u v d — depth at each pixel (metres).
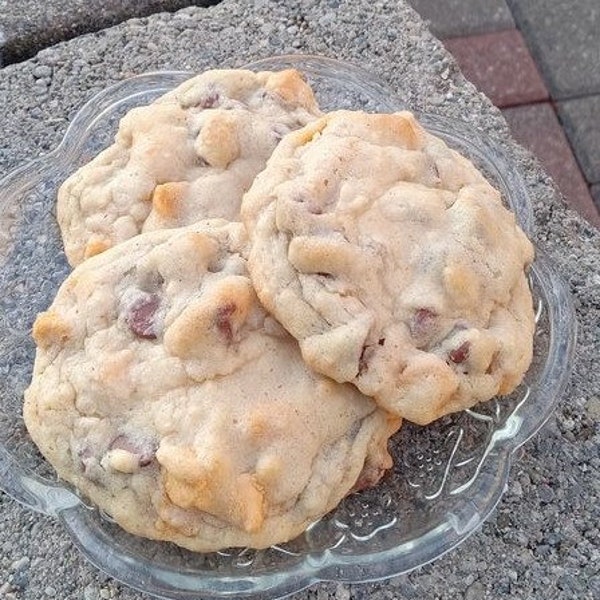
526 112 0.48
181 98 0.30
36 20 0.42
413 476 0.27
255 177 0.28
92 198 0.28
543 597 0.29
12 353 0.29
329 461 0.24
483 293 0.25
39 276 0.31
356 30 0.41
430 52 0.40
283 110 0.30
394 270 0.25
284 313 0.24
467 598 0.29
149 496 0.24
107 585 0.29
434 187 0.27
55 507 0.26
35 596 0.29
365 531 0.26
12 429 0.28
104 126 0.34
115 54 0.40
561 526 0.30
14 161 0.37
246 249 0.26
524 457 0.31
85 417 0.24
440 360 0.24
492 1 0.51
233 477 0.23
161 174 0.28
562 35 0.50
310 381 0.24
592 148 0.47
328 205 0.25
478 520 0.26
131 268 0.26
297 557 0.26
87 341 0.25
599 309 0.34
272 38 0.41
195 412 0.24
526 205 0.32
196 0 0.43
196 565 0.25
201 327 0.24
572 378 0.33
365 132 0.27
